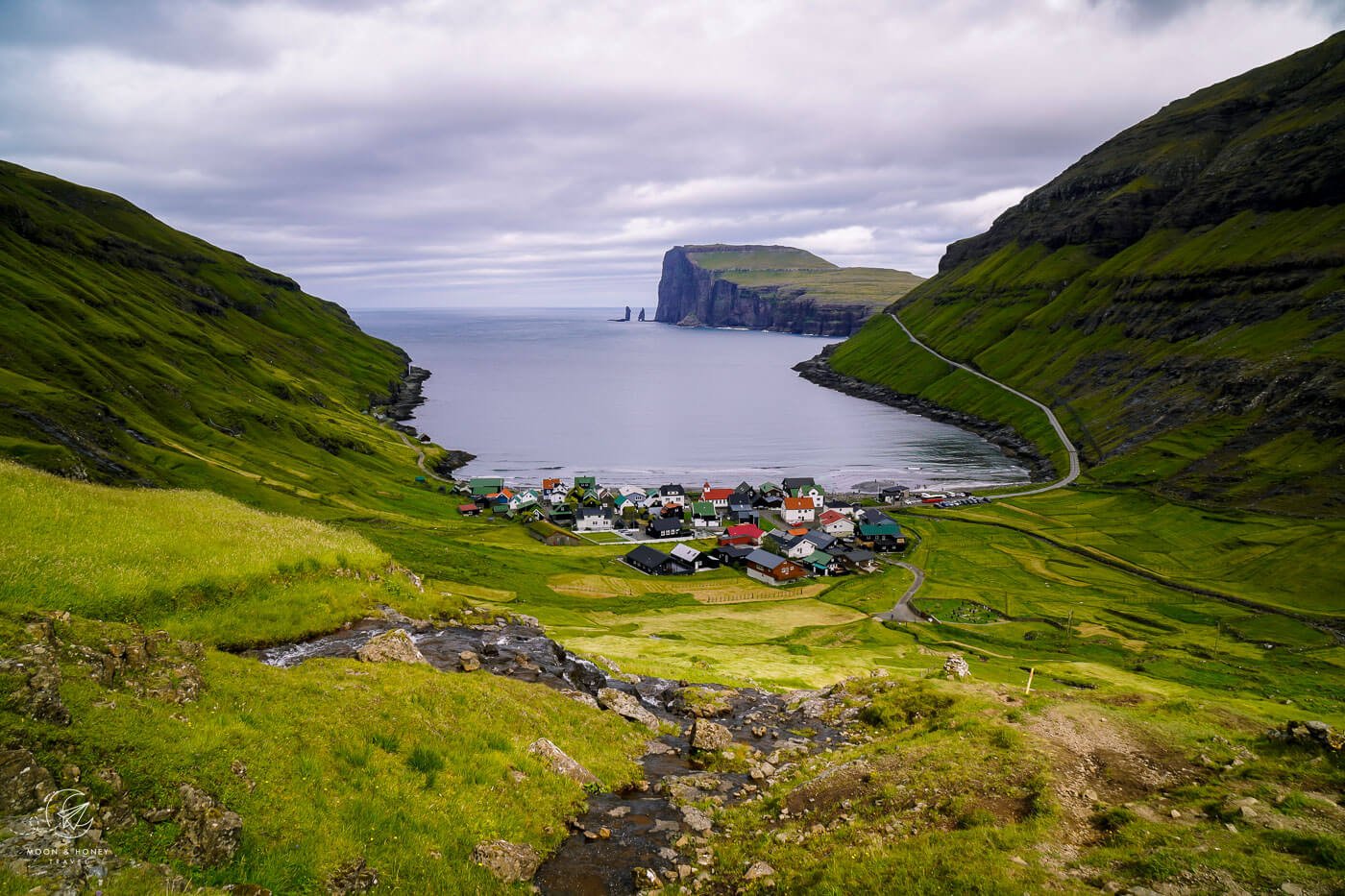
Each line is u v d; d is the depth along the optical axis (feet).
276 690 74.59
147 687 62.90
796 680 189.26
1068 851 63.72
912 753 87.92
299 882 50.44
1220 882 55.77
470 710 88.99
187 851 47.37
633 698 118.93
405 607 132.46
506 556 381.40
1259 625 338.95
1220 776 79.36
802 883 62.49
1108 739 90.43
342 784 63.67
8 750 45.21
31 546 96.27
